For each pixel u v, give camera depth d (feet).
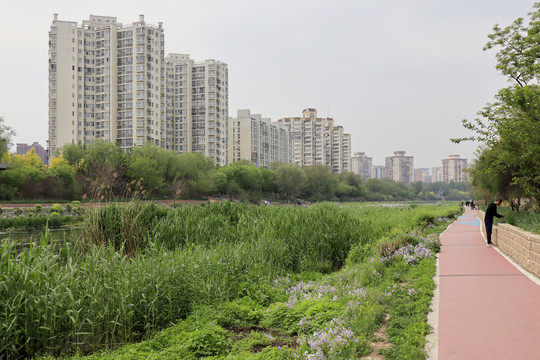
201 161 275.59
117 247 39.09
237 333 21.45
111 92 319.27
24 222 106.01
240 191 281.74
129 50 319.27
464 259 36.14
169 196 237.45
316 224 44.24
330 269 38.17
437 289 24.75
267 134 507.71
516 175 64.69
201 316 23.35
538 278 27.07
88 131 322.14
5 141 198.39
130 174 194.39
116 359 18.16
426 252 38.04
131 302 23.53
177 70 390.21
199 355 18.03
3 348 18.75
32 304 20.62
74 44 315.17
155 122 327.26
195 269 28.53
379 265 31.81
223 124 404.77
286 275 35.17
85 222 40.22
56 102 309.22
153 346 19.74
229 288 28.04
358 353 15.61
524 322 17.85
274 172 333.83
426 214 82.38
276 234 42.63
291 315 22.34
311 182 370.32
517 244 33.86
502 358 14.10
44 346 20.18
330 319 20.48
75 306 21.83
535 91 49.32
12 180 170.09
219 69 393.70
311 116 629.51
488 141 56.08
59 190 183.32
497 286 25.05
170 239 41.83
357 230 45.03
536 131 48.03
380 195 492.13
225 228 45.80
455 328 17.48
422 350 14.94
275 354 16.70
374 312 19.74
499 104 55.21
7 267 21.59
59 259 26.99
